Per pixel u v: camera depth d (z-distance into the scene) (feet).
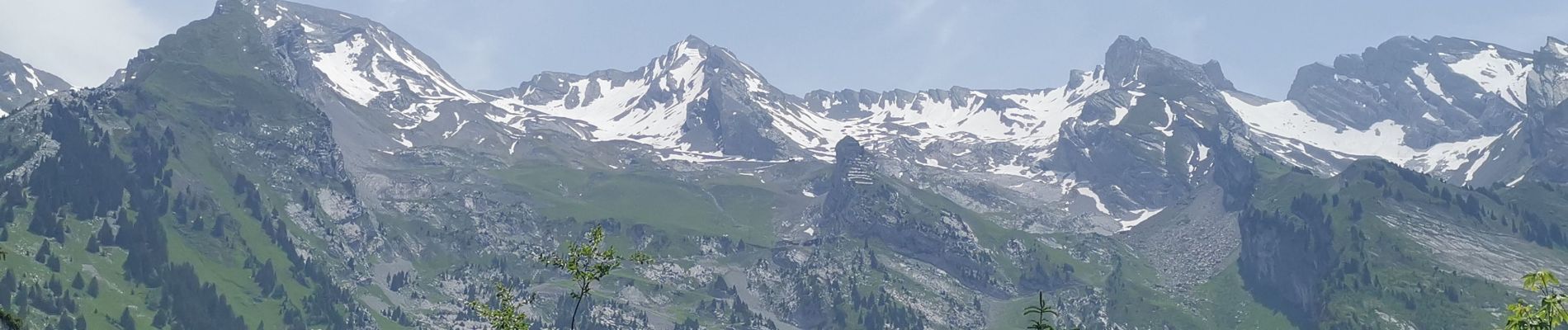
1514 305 267.39
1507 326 267.18
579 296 340.18
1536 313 263.08
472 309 390.63
